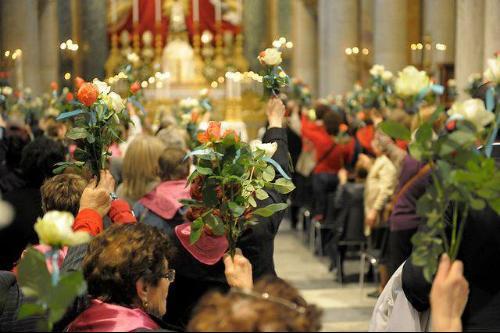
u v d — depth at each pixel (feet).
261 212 11.16
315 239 37.65
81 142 13.60
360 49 59.31
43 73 55.21
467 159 8.07
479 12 27.09
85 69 70.03
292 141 41.34
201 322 6.79
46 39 55.47
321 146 34.30
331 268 30.96
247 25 73.82
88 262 9.34
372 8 58.29
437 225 8.21
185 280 13.35
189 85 69.72
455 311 7.73
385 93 32.76
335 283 28.99
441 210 8.15
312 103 55.31
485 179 7.82
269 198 13.10
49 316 7.75
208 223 10.86
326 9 61.98
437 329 7.68
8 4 44.91
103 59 70.95
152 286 9.46
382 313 10.09
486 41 25.73
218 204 11.01
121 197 17.54
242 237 12.97
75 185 12.73
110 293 9.31
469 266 9.55
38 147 16.08
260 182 11.21
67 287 7.41
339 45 59.82
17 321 10.23
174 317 13.50
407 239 21.04
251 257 13.07
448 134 8.25
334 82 60.08
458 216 9.52
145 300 9.49
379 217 25.77
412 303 9.57
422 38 39.75
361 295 26.55
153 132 33.78
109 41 72.28
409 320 9.66
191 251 13.14
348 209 27.86
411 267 9.39
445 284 7.74
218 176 10.89
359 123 37.40
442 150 8.02
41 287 7.45
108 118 13.14
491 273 9.57
